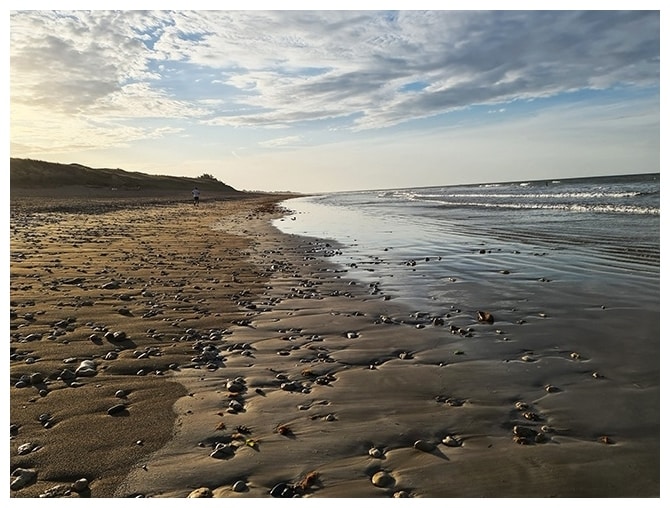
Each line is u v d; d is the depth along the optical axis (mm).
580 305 7219
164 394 4434
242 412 4113
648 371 4836
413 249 13648
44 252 12375
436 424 3914
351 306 7578
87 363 4992
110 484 3168
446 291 8445
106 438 3680
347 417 4031
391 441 3670
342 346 5766
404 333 6207
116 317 6766
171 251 13398
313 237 17500
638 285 8211
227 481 3203
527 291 8188
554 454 3467
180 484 3170
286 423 3930
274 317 6977
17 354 5293
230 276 10000
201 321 6715
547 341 5785
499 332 6172
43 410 4086
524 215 22547
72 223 21125
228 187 125000
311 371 4996
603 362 5105
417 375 4891
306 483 3154
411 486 3139
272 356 5445
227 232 19484
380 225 21844
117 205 37156
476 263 10977
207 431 3787
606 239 13305
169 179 94375
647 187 40000
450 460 3412
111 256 12094
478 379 4773
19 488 3119
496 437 3711
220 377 4844
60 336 5910
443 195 57094
